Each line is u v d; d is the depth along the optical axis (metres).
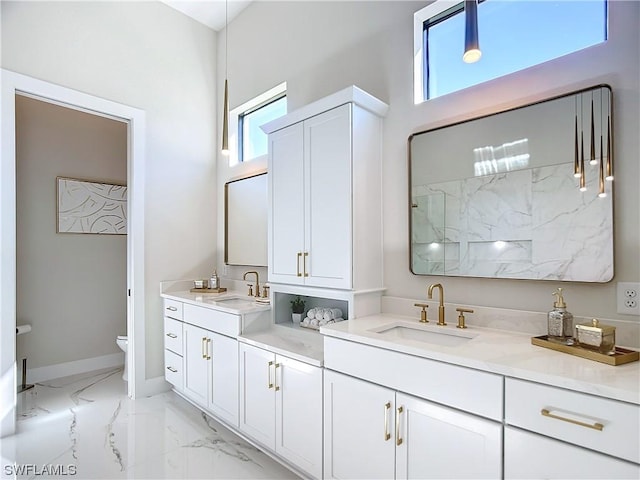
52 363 3.44
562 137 1.54
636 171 1.38
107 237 3.83
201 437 2.35
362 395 1.57
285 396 1.95
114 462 2.06
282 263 2.38
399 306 2.08
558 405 1.07
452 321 1.87
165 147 3.23
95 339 3.72
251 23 3.23
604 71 1.46
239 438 2.35
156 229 3.16
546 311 1.59
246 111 3.42
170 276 3.24
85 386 3.25
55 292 3.47
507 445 1.16
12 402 2.37
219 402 2.46
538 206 1.60
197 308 2.70
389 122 2.17
